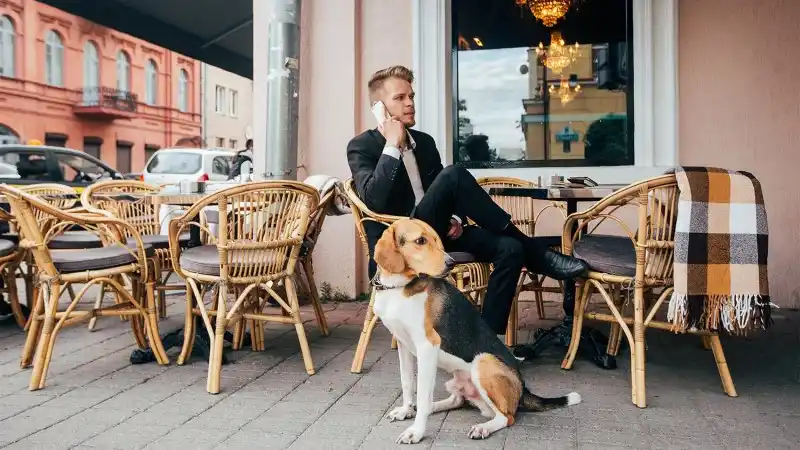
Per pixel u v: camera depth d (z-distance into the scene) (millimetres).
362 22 5316
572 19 5270
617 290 3324
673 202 2764
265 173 4922
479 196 3191
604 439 2381
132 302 3312
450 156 5363
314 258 5301
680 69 4965
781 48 4836
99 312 3244
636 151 5055
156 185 5223
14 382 3105
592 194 3217
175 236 3227
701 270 2646
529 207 4520
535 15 5336
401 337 2467
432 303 2400
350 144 3492
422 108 5238
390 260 2314
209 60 9016
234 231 3244
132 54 30438
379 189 3158
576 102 5301
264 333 4145
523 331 4191
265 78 5305
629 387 3014
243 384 3084
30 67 25969
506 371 2463
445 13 5246
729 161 4941
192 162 12820
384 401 2830
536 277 3859
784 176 4867
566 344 3490
